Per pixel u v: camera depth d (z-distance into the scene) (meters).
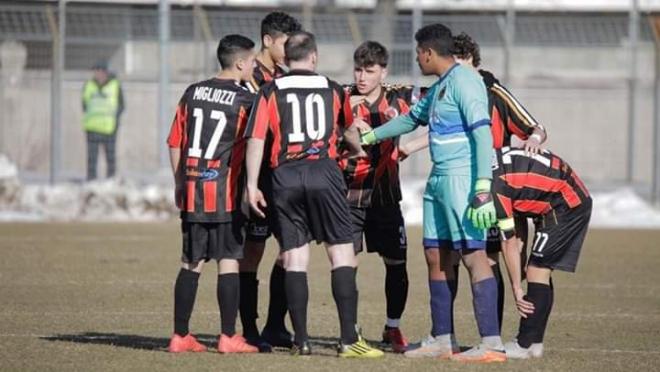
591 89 100.50
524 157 29.20
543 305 29.50
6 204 78.62
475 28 94.00
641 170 97.62
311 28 90.12
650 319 37.47
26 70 89.00
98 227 71.38
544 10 119.75
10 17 82.94
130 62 95.94
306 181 28.58
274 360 28.16
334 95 29.08
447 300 29.25
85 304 39.53
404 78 87.12
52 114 82.06
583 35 94.25
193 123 29.38
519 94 101.31
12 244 60.22
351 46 91.19
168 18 82.56
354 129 29.72
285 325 35.59
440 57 28.55
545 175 29.12
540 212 29.50
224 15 89.12
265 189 31.06
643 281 48.44
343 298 28.89
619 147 98.75
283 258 30.14
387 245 32.16
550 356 29.69
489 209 27.44
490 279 28.55
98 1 108.56
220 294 29.55
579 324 36.28
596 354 30.14
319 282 46.75
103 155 84.62
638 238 67.88
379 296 42.84
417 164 89.94
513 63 106.75
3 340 31.34
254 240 31.70
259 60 32.22
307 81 29.05
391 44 86.44
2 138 89.69
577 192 29.41
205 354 29.12
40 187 80.12
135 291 43.06
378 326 36.00
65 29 87.12
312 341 32.62
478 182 27.53
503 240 29.47
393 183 32.47
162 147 83.00
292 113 28.72
